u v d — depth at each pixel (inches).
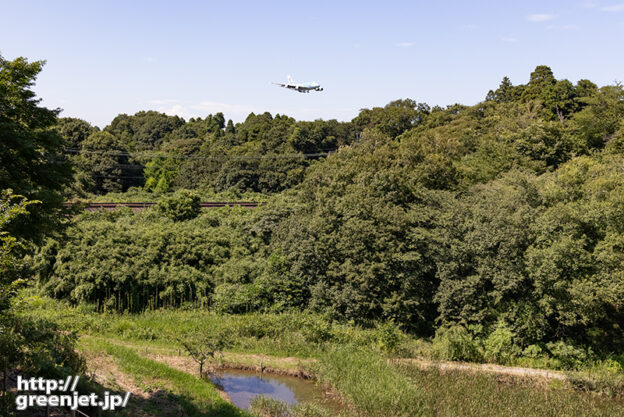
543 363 972.6
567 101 2278.5
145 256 1222.9
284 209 1493.6
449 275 1112.2
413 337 1106.1
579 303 934.4
